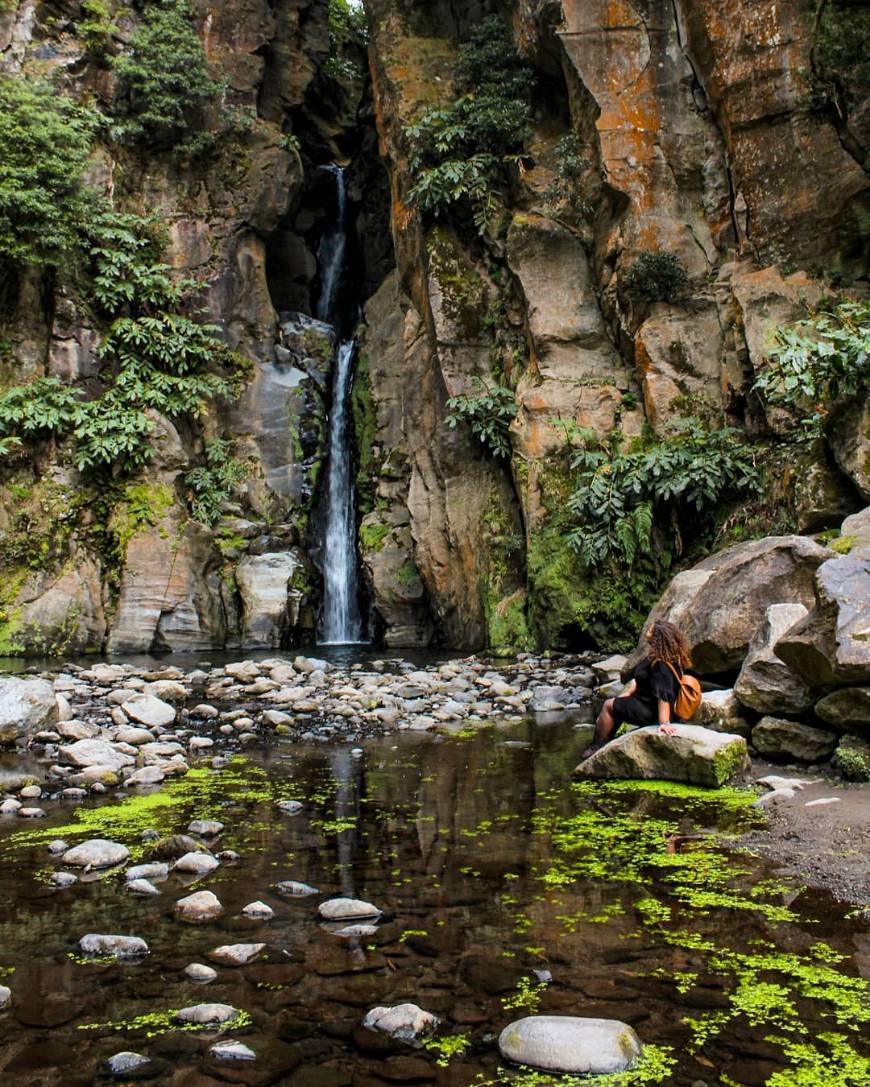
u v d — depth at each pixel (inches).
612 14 553.6
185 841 180.2
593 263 573.9
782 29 491.5
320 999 115.6
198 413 684.1
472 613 586.6
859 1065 97.3
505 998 114.7
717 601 296.4
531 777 244.8
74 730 297.3
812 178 486.0
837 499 385.1
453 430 605.9
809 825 185.8
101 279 659.4
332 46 876.0
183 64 716.7
